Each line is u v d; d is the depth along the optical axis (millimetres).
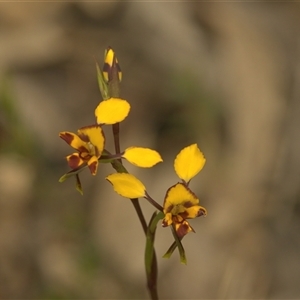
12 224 734
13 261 704
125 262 700
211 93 817
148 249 479
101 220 734
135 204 474
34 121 815
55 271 698
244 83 819
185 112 809
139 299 679
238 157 760
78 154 455
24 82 857
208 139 784
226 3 926
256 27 901
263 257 691
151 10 920
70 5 959
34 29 929
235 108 798
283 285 673
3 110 727
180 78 830
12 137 743
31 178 762
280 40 891
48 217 746
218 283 675
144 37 903
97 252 708
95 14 947
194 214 456
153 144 790
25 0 958
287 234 710
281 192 731
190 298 669
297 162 745
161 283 681
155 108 825
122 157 453
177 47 879
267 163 750
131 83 857
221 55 858
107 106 453
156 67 871
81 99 863
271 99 799
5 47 897
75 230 731
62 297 677
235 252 693
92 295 681
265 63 842
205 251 694
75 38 924
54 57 902
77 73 892
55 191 761
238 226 712
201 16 916
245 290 667
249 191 733
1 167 756
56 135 816
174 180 740
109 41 917
